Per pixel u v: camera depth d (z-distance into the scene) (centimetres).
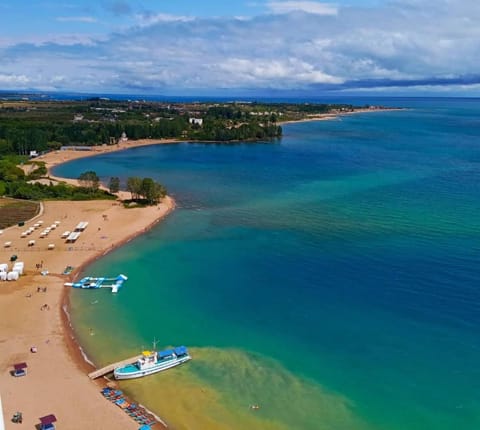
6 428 6159
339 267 11381
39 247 12888
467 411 6694
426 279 10581
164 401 6912
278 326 8894
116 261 12100
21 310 9369
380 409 6756
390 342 8300
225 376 7494
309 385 7281
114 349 8194
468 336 8394
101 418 6450
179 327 8925
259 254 12369
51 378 7275
